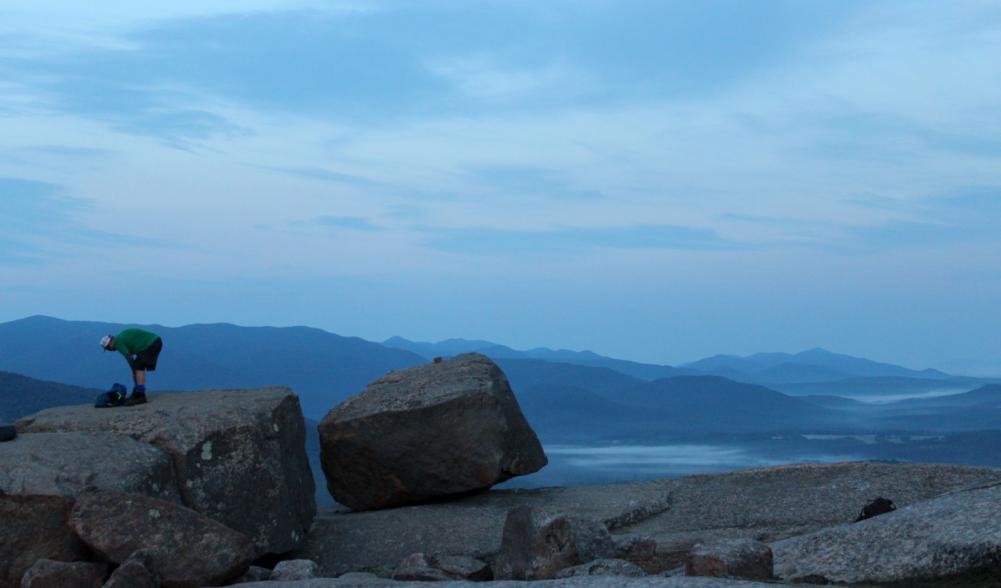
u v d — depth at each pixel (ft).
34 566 38.34
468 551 51.75
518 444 61.77
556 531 40.88
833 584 35.70
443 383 61.62
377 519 56.54
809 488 60.49
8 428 46.80
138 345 53.52
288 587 37.19
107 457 44.91
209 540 41.19
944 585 33.91
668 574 38.37
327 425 59.77
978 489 43.47
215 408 50.52
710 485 63.52
